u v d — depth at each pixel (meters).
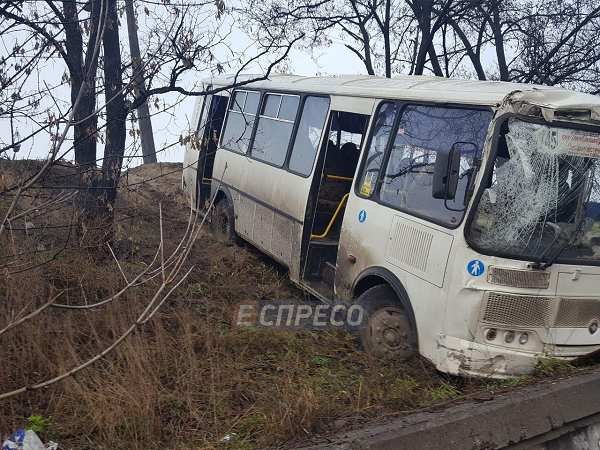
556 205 5.72
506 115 5.58
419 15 14.59
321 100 8.58
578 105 5.54
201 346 5.90
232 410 4.76
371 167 7.21
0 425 4.10
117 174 7.55
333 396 5.17
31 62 5.82
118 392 4.43
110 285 6.74
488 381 5.50
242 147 10.60
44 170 4.75
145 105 7.28
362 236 6.98
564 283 5.69
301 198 8.26
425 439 3.84
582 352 5.83
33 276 6.28
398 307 6.40
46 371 4.79
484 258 5.48
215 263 9.23
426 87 6.95
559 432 4.54
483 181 5.53
